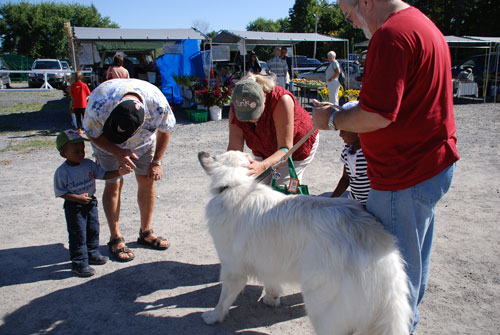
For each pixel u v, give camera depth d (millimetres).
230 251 2570
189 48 14320
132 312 3020
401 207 2051
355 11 2170
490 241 3943
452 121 2020
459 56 30281
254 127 3266
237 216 2484
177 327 2840
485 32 32062
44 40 50219
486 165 6590
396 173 2014
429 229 2283
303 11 47312
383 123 1804
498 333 2641
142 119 3064
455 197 5188
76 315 2984
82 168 3475
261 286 3424
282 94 3084
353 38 37812
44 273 3580
